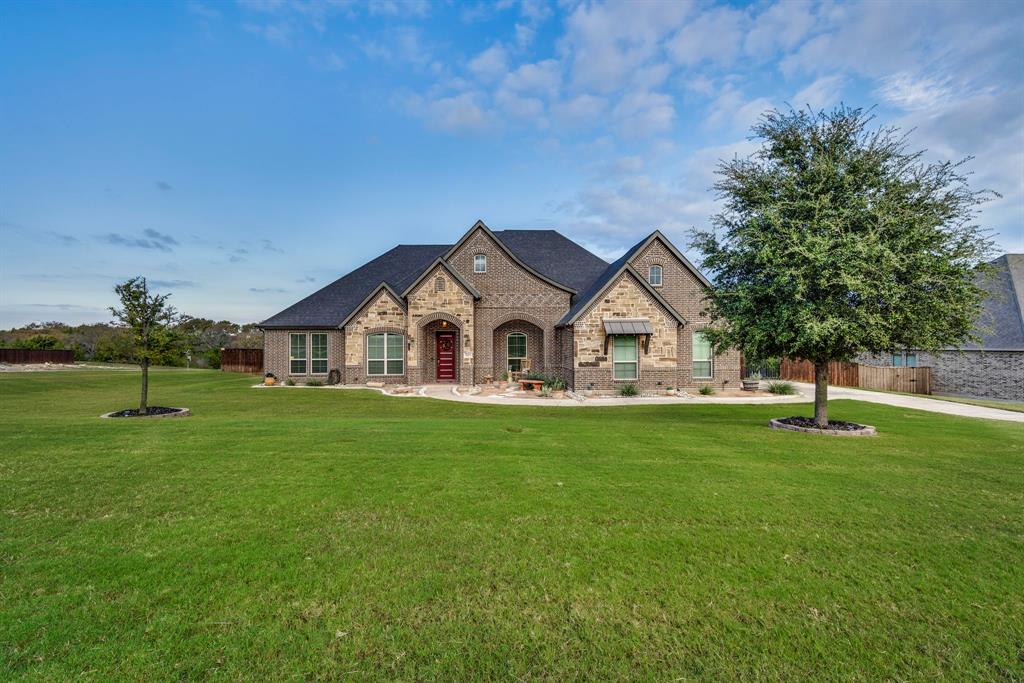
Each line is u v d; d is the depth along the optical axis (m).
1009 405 19.08
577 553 4.68
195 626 3.47
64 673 3.00
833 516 5.74
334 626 3.50
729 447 9.48
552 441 9.70
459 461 7.96
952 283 10.67
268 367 26.23
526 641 3.39
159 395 21.28
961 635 3.55
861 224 11.25
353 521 5.38
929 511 5.96
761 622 3.66
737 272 13.30
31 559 4.38
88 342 49.88
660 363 22.14
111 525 5.16
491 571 4.31
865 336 11.02
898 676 3.13
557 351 25.38
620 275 21.95
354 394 21.70
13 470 7.14
